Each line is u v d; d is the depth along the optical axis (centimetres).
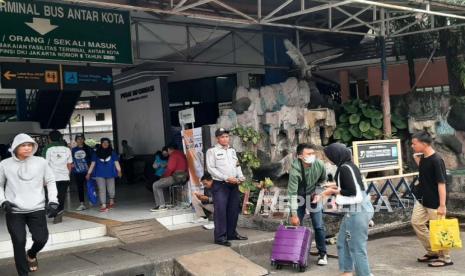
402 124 1102
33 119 1877
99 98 2255
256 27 1210
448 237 605
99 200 981
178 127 1538
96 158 927
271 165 938
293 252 627
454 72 1153
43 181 573
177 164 917
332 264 657
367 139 1060
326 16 1070
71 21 911
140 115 1548
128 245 716
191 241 723
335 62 1370
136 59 1030
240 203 871
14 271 604
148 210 911
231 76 1495
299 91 1020
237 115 941
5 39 846
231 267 626
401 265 641
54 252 672
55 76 969
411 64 1252
